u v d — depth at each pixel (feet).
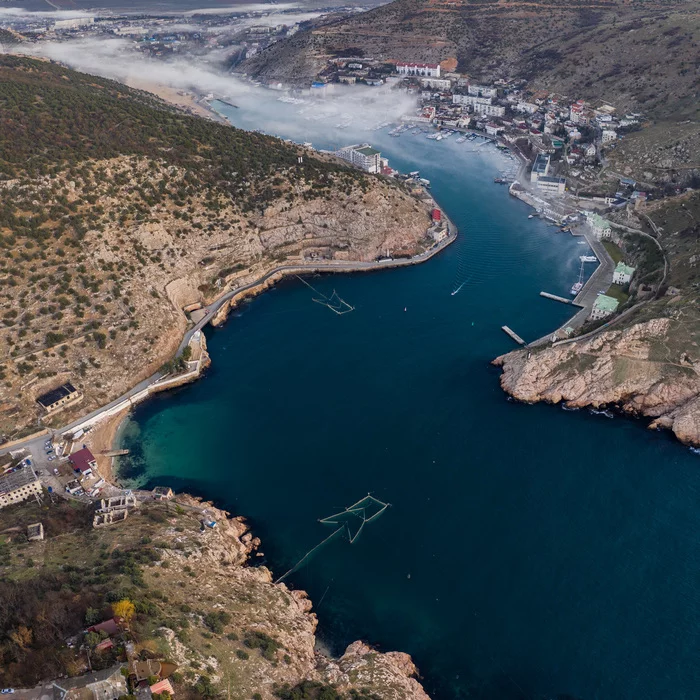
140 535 490.08
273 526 547.49
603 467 590.14
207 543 501.97
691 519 529.86
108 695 320.70
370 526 541.34
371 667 416.67
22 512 528.63
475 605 471.62
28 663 339.98
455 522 539.70
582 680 418.72
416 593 483.92
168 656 361.30
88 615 369.91
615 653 432.66
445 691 417.69
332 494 576.20
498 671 428.15
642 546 507.71
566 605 466.70
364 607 475.72
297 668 410.11
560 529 526.98
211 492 583.99
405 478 588.91
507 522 536.83
